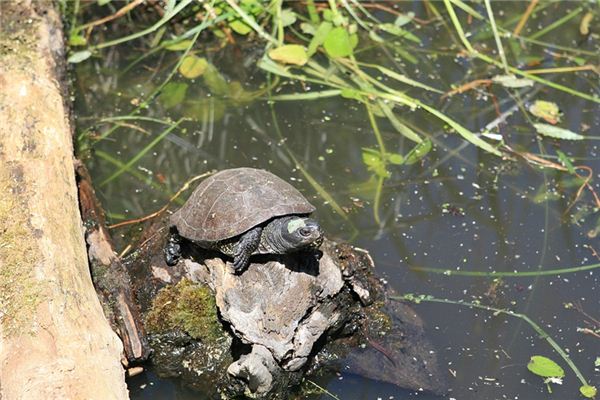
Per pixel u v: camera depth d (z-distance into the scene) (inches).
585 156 249.4
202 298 187.8
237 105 264.8
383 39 289.9
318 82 268.7
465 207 232.4
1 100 213.2
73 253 177.3
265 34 272.8
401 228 225.3
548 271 212.2
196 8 287.4
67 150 206.1
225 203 181.6
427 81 276.2
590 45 292.4
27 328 156.1
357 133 257.4
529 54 287.6
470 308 202.7
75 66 273.9
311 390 182.5
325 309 182.1
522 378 186.4
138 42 283.1
